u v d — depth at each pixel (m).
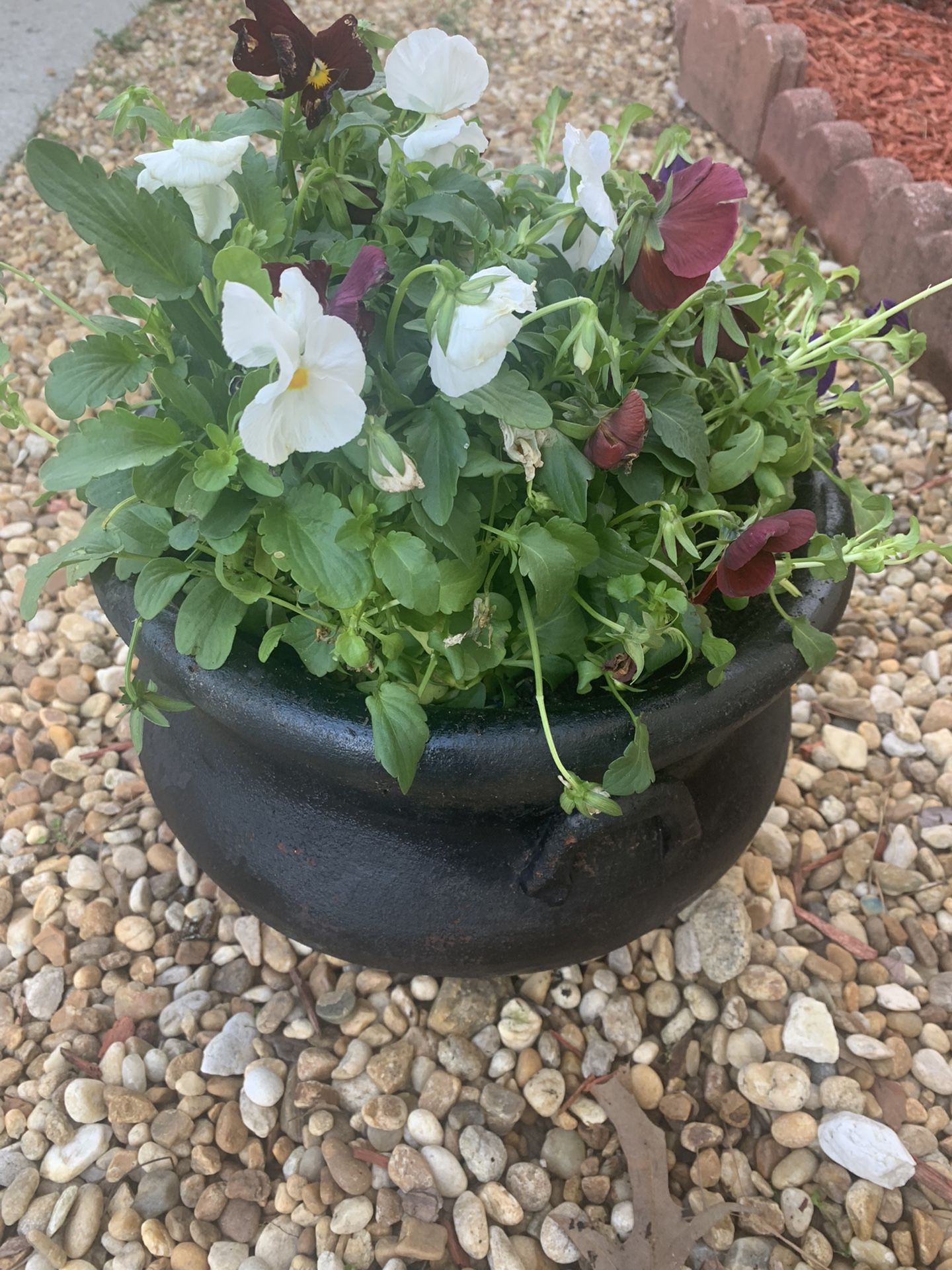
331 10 4.21
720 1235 1.44
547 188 1.16
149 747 1.48
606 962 1.69
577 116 3.78
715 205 0.93
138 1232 1.43
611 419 0.95
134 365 1.00
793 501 1.24
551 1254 1.42
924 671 2.23
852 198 3.07
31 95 3.84
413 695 0.98
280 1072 1.57
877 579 2.41
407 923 1.28
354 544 0.92
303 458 1.02
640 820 1.13
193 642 1.00
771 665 1.07
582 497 0.97
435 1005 1.62
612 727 1.00
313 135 1.05
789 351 1.39
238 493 0.98
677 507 1.06
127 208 0.94
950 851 1.94
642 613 1.00
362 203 1.06
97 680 2.14
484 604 0.97
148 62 4.04
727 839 1.38
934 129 3.52
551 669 1.07
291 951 1.69
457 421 0.92
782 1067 1.58
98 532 1.13
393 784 1.02
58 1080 1.56
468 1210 1.44
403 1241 1.39
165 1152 1.50
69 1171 1.47
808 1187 1.51
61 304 1.16
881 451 2.66
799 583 1.17
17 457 2.62
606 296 1.09
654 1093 1.57
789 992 1.70
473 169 1.15
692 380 1.11
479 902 1.25
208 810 1.36
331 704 1.01
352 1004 1.62
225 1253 1.41
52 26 4.23
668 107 3.89
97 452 0.92
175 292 0.97
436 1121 1.51
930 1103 1.61
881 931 1.80
